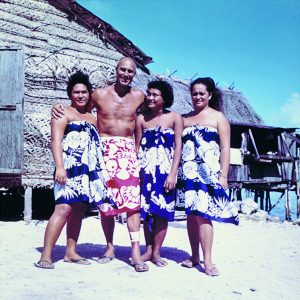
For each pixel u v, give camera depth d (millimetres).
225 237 7477
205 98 4281
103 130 4344
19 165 8875
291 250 6148
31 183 9281
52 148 4062
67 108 4230
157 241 4363
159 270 4105
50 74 10422
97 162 4148
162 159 4262
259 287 3725
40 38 11781
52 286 3342
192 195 4082
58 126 4102
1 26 11172
